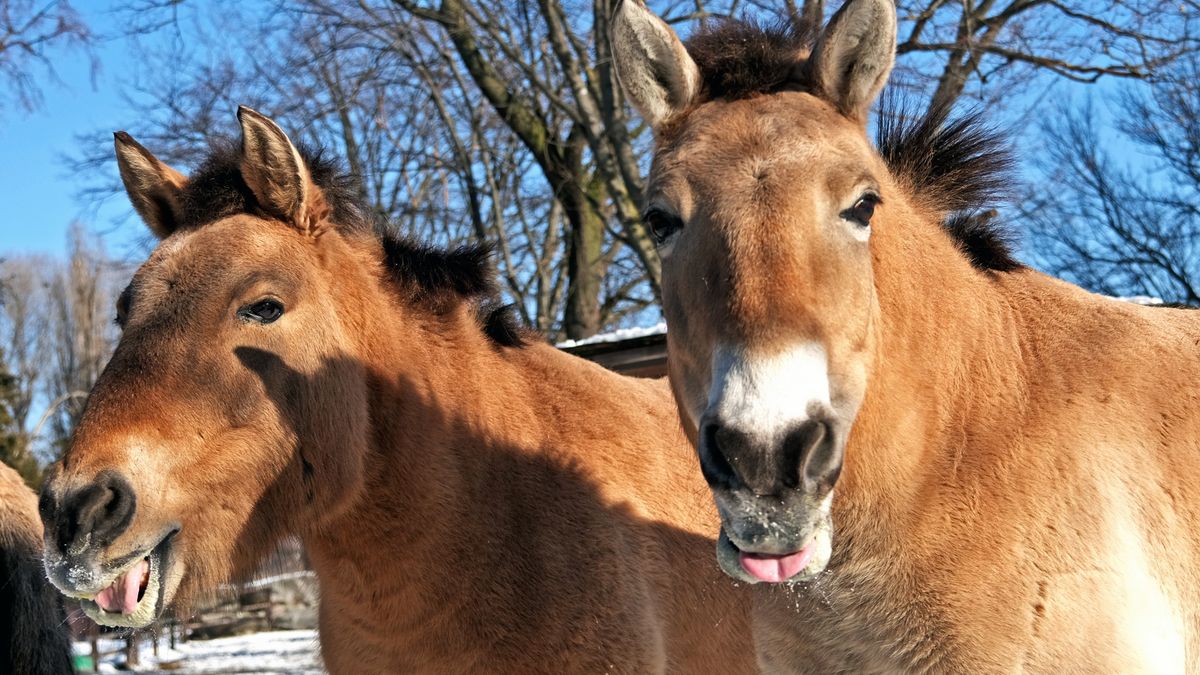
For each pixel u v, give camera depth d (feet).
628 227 58.44
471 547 13.51
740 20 11.40
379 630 13.62
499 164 84.58
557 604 13.57
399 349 13.98
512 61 65.98
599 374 16.33
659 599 14.39
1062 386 10.88
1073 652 9.89
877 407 10.28
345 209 14.32
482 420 14.29
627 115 60.18
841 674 11.00
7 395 88.22
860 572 10.62
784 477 8.25
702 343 9.16
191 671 45.70
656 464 15.30
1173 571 10.39
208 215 13.33
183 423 11.91
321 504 12.95
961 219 12.50
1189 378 10.98
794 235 8.98
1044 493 10.32
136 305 12.47
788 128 9.55
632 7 10.39
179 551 11.99
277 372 12.59
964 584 10.25
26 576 17.79
